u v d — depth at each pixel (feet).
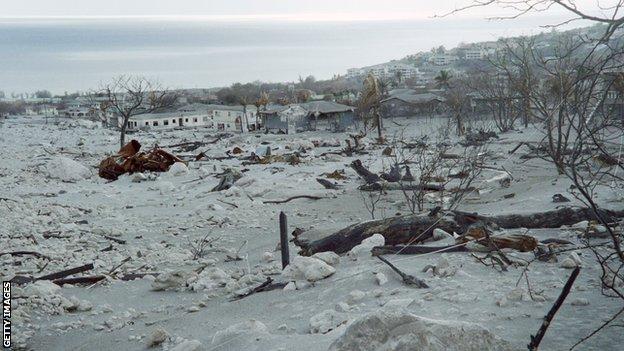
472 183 82.23
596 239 38.55
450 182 84.99
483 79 202.28
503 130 176.04
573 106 22.15
